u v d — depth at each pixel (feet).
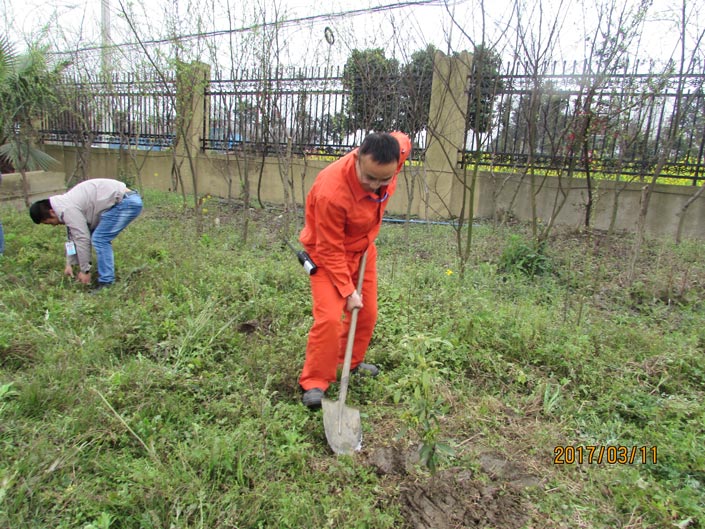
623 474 8.29
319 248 9.71
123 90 30.53
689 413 9.86
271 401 10.28
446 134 28.30
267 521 7.27
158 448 8.39
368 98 28.19
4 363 10.75
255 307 14.16
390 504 7.74
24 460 7.61
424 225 26.78
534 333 12.84
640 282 17.13
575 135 21.12
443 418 9.88
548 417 10.13
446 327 12.64
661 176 24.75
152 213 28.30
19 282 15.20
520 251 19.47
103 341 11.50
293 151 31.63
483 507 7.72
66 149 38.91
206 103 34.47
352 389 10.89
